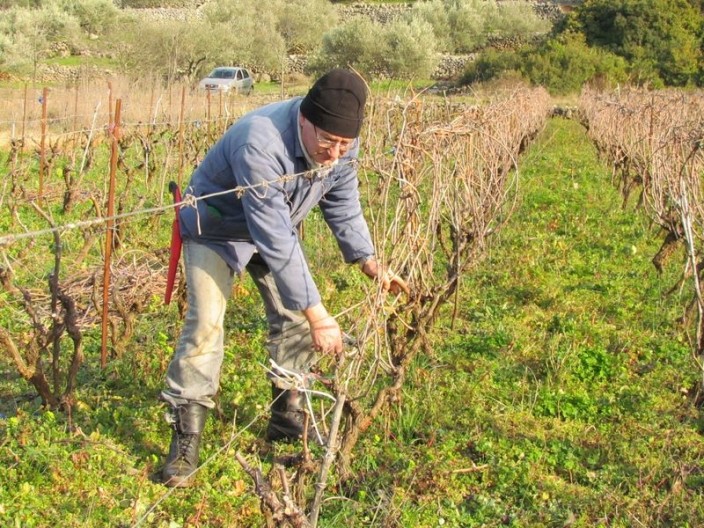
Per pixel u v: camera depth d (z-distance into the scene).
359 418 4.23
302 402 4.57
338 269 8.05
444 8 45.44
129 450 4.54
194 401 4.17
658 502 4.31
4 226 9.03
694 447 4.92
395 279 4.41
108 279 5.52
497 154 8.17
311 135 3.63
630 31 38.00
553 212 11.45
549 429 5.17
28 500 4.02
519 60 35.69
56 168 12.74
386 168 4.97
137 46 35.69
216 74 33.91
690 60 37.19
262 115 3.75
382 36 38.56
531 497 4.36
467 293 7.70
